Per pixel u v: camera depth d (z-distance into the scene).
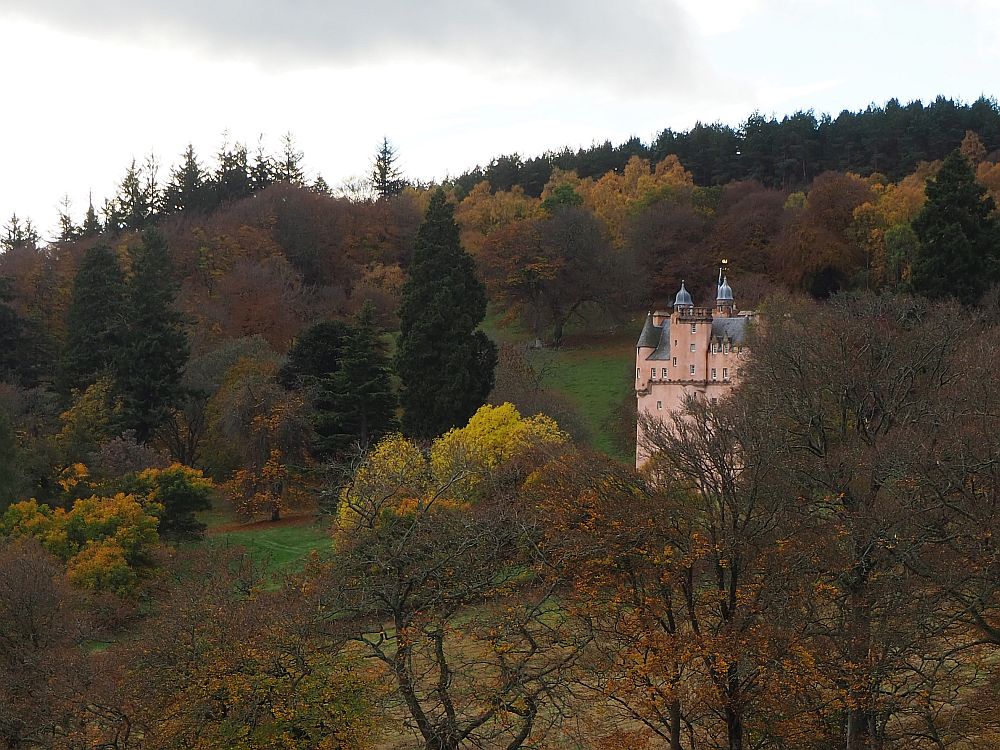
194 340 112.00
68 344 107.50
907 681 35.47
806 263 127.19
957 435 38.28
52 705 36.25
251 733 31.75
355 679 32.97
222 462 88.88
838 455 41.16
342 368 84.75
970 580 33.78
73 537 62.91
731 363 94.25
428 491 52.78
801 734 32.69
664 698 31.42
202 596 38.44
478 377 88.19
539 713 38.91
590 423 101.38
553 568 36.69
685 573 34.66
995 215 101.69
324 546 69.00
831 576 34.91
